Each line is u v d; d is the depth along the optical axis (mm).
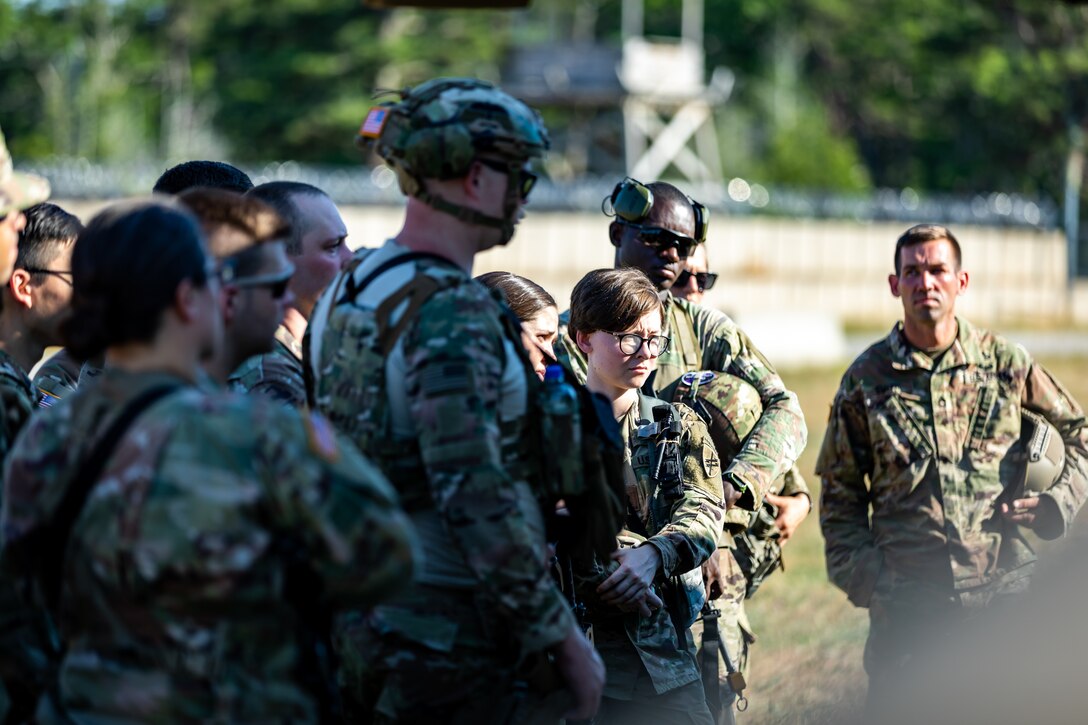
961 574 8148
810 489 17641
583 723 6047
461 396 4637
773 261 48500
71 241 6418
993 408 8258
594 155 66312
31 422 4199
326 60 66062
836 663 10195
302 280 6348
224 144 65500
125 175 41219
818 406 25906
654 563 6508
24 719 4438
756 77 72250
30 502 4070
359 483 4020
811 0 72062
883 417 8305
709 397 7738
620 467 5156
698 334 8000
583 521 5055
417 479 4855
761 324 35875
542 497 4973
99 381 4172
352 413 4863
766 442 7676
